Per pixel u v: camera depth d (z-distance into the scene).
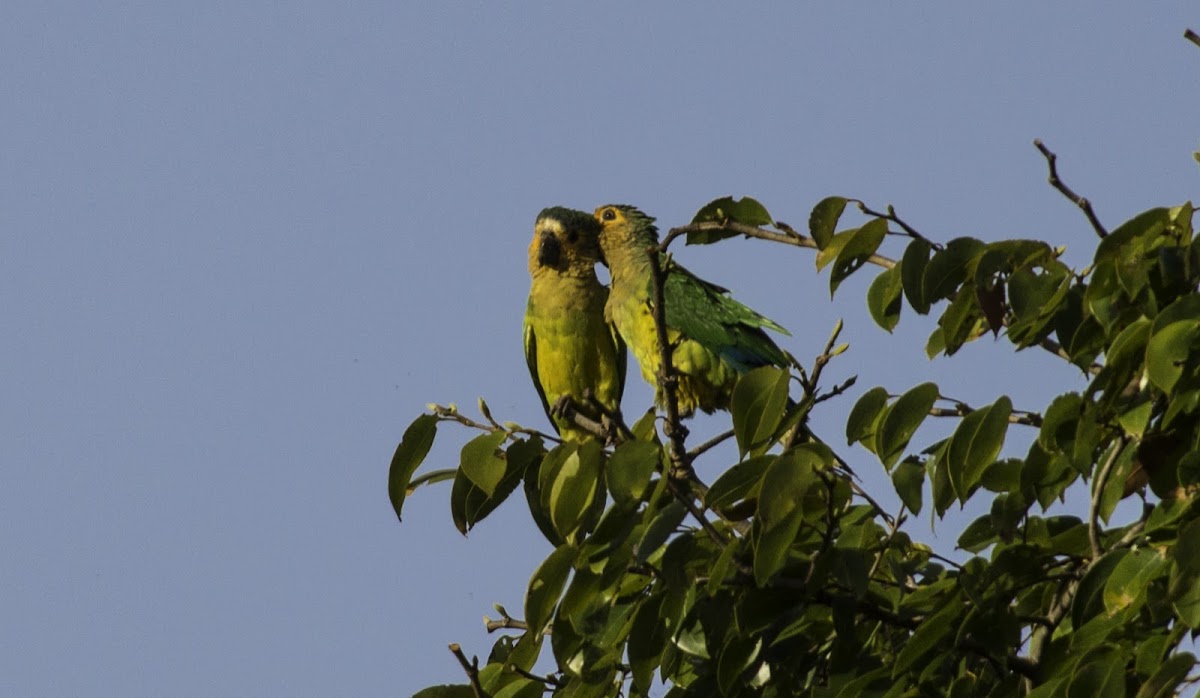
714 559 7.60
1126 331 6.95
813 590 7.45
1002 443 7.11
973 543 8.43
